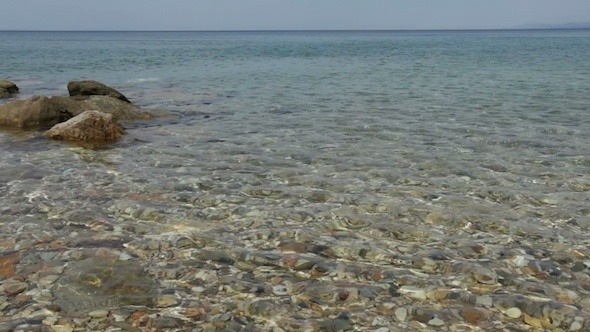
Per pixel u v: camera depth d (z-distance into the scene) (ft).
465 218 28.63
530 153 42.88
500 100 74.18
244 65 159.84
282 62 174.91
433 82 101.60
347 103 72.69
